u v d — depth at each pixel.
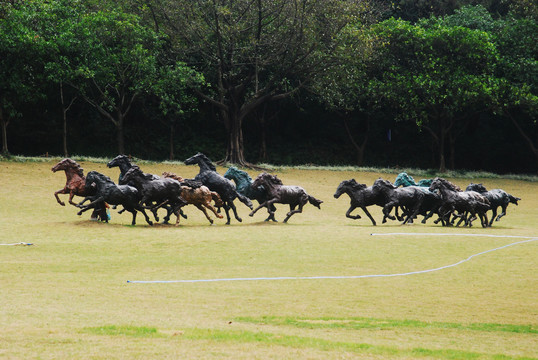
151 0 62.91
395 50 69.94
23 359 11.41
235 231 32.09
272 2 60.97
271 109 76.62
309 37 61.91
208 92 71.50
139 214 39.97
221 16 61.47
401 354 12.80
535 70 67.62
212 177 37.06
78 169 35.12
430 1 80.44
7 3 54.34
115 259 24.80
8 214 37.31
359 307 18.33
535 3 72.25
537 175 74.94
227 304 18.05
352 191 37.66
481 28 72.38
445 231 34.66
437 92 66.19
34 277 20.91
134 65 58.81
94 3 61.47
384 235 31.84
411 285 21.67
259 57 62.16
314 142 79.94
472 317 17.52
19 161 54.16
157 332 13.91
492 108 69.38
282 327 15.38
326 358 12.12
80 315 15.68
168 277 21.73
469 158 81.19
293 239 29.92
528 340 15.05
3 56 54.47
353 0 63.03
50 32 55.75
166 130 74.25
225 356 12.00
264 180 36.91
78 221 33.41
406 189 38.22
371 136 80.94
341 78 66.38
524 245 30.06
